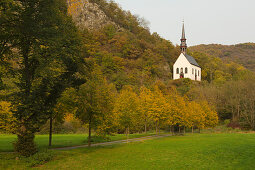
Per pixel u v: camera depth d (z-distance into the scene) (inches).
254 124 2246.6
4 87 750.5
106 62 3870.6
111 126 986.1
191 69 4402.1
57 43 722.8
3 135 1568.7
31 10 698.8
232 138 1205.7
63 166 677.9
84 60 888.9
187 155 788.6
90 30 4982.8
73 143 1190.9
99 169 645.3
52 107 797.9
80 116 964.6
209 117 1971.0
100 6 5944.9
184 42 4530.0
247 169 596.7
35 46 709.9
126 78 3587.6
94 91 940.6
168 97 1881.2
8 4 629.9
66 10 888.9
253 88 2701.8
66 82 799.1
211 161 695.1
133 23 6382.9
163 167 644.1
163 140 1249.4
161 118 1544.0
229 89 3026.6
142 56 4648.1
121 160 745.6
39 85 757.9
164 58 5064.0
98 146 1043.9
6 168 633.6
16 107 740.0
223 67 5684.1
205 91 3184.1
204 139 1203.2
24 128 751.7
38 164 693.9
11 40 721.6
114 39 4768.7
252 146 926.4
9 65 764.0
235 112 2819.9
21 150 749.9
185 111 1748.3
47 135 1670.8
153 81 3855.8
